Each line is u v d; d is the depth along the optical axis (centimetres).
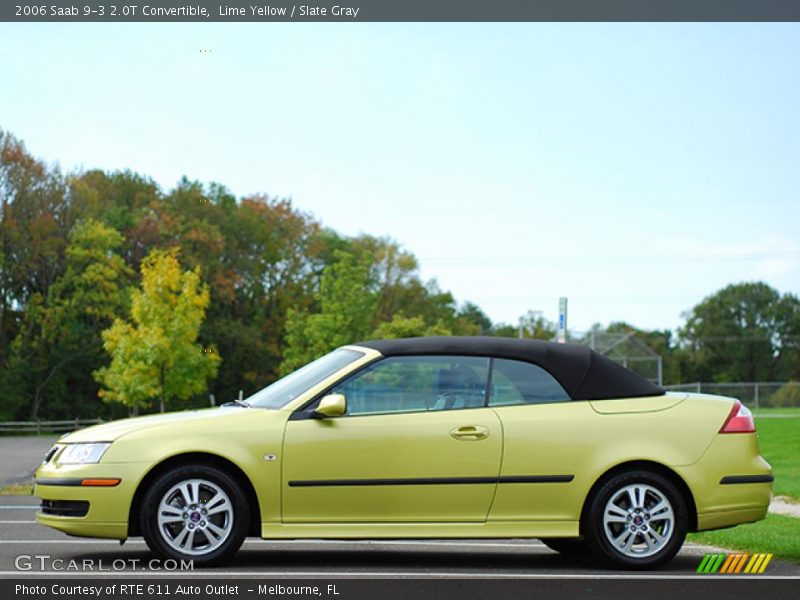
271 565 1012
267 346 9219
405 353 1045
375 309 7012
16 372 8319
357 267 7031
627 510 1028
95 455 995
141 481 991
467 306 15062
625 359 7806
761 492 1056
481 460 1017
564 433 1031
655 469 1045
